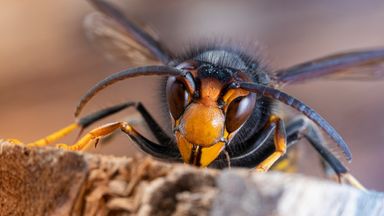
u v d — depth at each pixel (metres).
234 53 0.07
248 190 0.05
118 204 0.06
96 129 0.07
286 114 0.08
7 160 0.06
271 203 0.05
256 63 0.07
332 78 0.08
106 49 0.10
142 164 0.06
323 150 0.08
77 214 0.06
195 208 0.05
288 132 0.08
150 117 0.07
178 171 0.05
